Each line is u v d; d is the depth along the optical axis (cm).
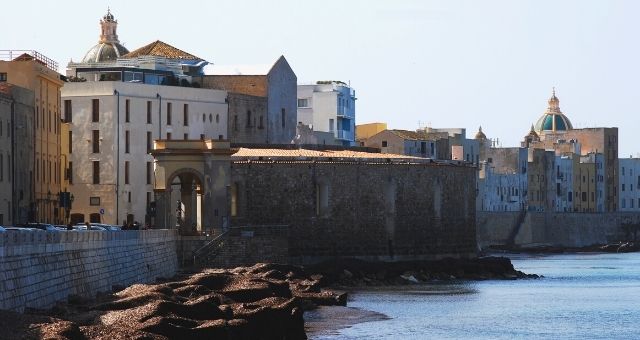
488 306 16400
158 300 10531
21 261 9525
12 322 8519
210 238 19138
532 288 19750
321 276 19088
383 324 13988
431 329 13662
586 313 15600
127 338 8825
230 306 11400
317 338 12631
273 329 11175
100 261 12281
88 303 10694
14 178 18638
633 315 15400
